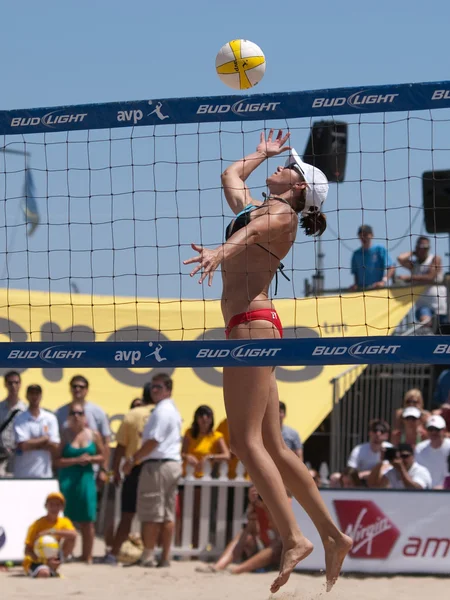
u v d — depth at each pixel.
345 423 19.41
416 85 7.35
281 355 7.22
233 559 13.89
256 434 7.32
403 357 7.12
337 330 18.98
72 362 7.60
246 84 8.47
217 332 18.78
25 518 14.11
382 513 13.71
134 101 7.82
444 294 19.31
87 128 7.91
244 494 15.38
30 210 8.52
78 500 14.47
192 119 7.73
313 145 8.07
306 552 7.34
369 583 12.79
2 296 18.38
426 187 15.26
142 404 15.96
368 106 7.41
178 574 13.25
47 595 11.03
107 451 15.49
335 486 14.52
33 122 7.97
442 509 13.70
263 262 7.36
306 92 7.55
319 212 7.78
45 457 14.63
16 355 7.70
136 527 16.72
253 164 8.16
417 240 19.78
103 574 13.17
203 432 15.49
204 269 6.87
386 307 19.20
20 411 15.49
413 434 15.47
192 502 15.10
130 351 7.52
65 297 18.83
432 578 13.32
